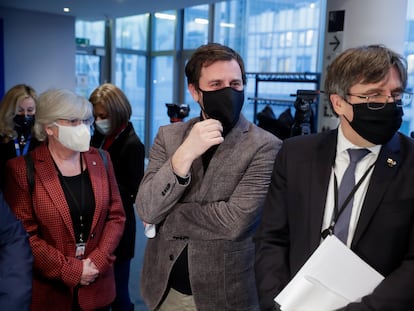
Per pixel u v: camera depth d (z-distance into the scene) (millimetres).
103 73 8109
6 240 1205
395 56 1010
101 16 6969
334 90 1062
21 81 6691
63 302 1694
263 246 1181
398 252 1013
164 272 1360
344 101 1050
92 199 1776
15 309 1140
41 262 1636
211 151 1360
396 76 1000
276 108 5719
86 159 1839
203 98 1307
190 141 1221
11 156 2488
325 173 1119
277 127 3529
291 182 1162
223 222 1278
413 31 3895
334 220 1081
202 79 1304
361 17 3004
